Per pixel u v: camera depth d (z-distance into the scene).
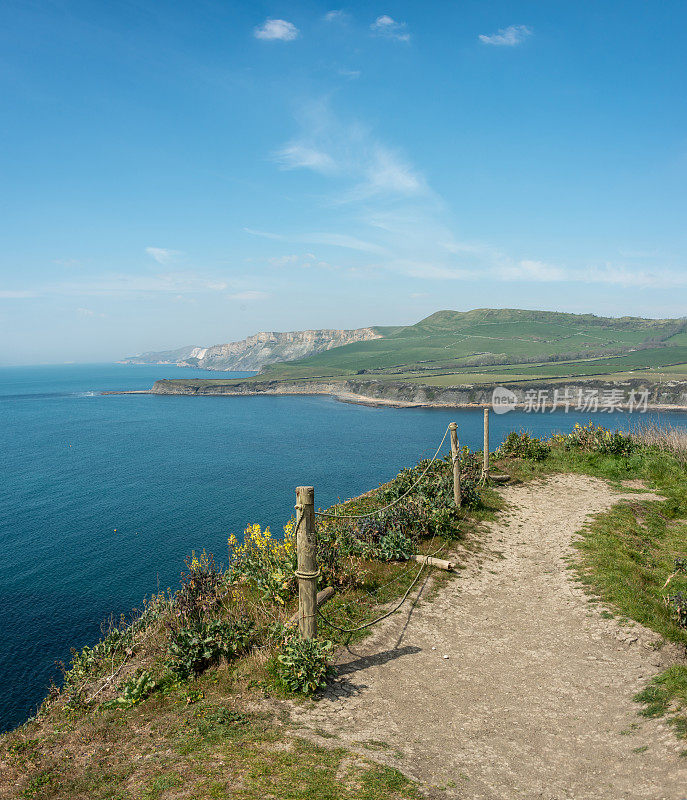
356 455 79.19
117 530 43.06
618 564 11.70
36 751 6.64
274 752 5.45
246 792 4.70
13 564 35.81
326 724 6.20
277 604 9.82
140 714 7.15
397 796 4.71
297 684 7.02
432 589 10.84
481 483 18.94
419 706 6.77
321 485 58.75
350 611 9.58
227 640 8.27
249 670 7.63
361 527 12.61
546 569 12.07
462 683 7.43
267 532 11.47
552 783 5.14
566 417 118.25
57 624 27.12
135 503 51.97
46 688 21.48
